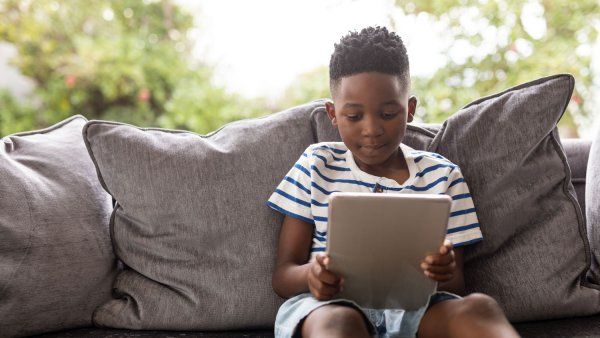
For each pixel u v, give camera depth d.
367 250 0.97
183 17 3.30
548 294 1.27
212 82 3.16
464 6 2.76
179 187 1.29
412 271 0.99
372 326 1.04
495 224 1.29
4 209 1.18
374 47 1.14
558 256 1.30
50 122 3.19
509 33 2.73
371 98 1.12
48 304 1.20
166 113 3.22
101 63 3.15
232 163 1.33
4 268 1.15
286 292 1.17
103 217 1.33
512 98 1.34
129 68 3.14
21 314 1.18
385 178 1.22
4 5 3.18
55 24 3.23
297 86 2.99
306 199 1.23
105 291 1.30
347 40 1.17
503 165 1.31
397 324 1.09
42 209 1.22
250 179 1.32
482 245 1.29
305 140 1.39
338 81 1.17
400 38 1.21
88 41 3.16
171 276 1.28
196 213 1.29
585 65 2.69
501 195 1.30
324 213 1.21
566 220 1.32
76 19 3.25
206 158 1.32
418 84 2.76
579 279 1.32
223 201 1.30
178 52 3.28
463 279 1.18
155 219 1.29
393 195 0.94
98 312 1.28
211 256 1.29
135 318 1.26
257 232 1.30
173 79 3.21
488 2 2.73
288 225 1.24
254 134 1.38
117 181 1.29
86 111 3.22
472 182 1.31
